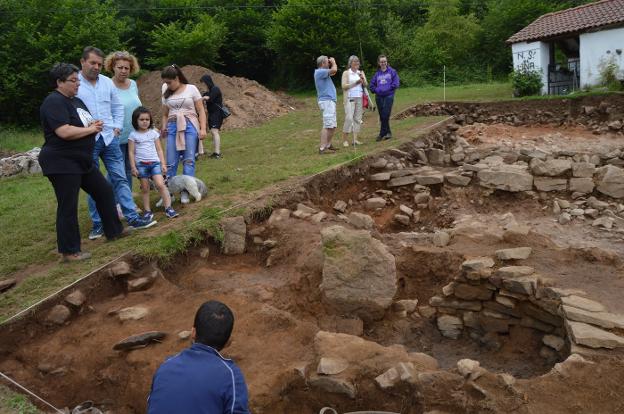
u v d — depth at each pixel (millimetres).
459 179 9523
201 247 6441
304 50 28828
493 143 12523
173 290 5590
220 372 2566
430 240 6965
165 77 7504
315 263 5922
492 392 3838
